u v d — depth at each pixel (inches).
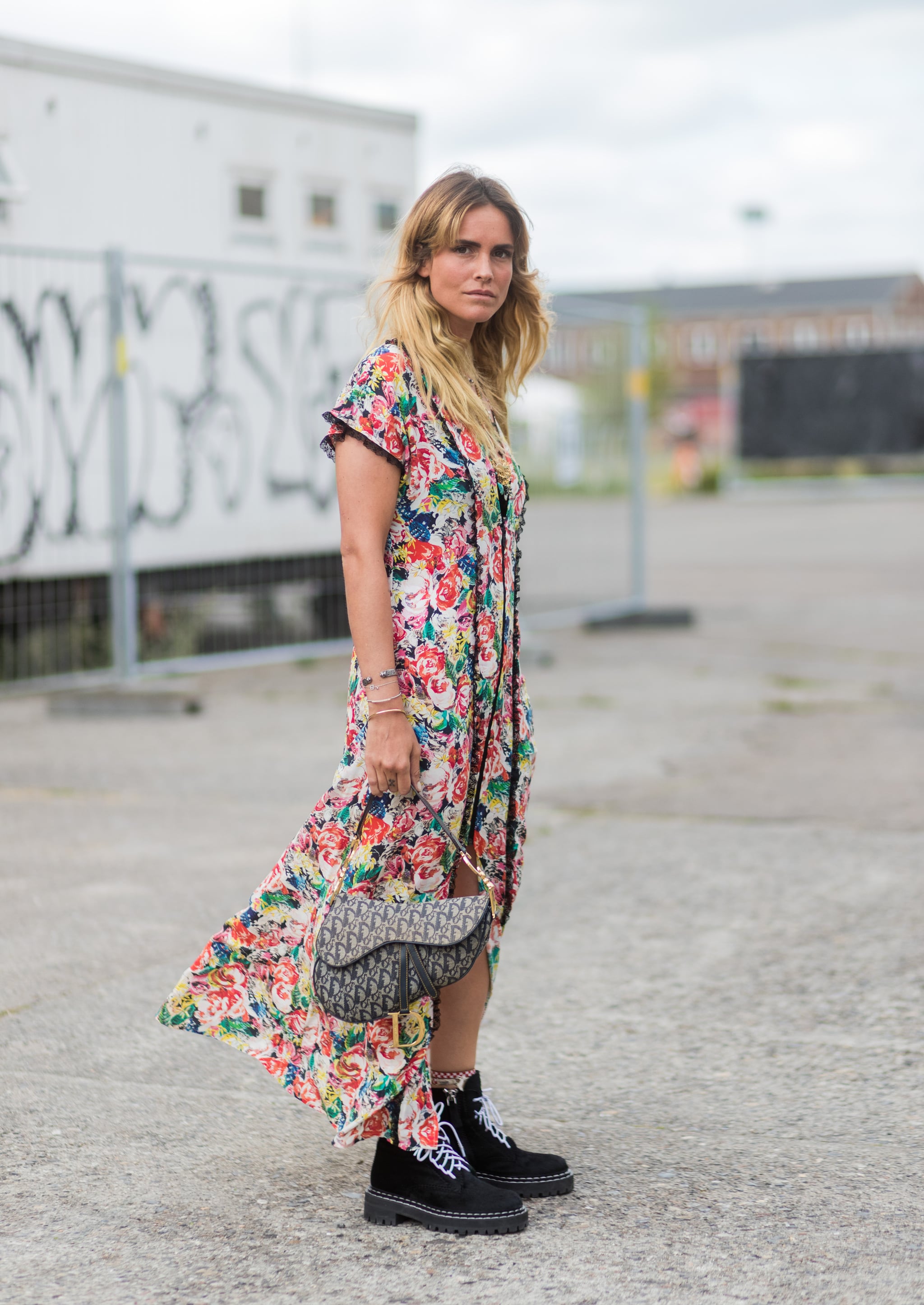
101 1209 103.2
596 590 458.6
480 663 100.0
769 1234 98.7
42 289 328.8
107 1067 129.1
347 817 99.9
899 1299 90.1
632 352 455.8
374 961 94.3
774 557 722.2
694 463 1524.4
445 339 100.0
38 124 339.9
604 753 266.8
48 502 330.0
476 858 104.5
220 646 365.4
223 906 174.4
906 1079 125.1
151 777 247.3
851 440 1438.2
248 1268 95.0
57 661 338.6
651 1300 90.3
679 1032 136.6
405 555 98.7
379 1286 92.6
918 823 213.2
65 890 181.2
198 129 375.2
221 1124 118.1
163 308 347.9
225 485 362.0
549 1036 136.0
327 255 411.8
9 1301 90.7
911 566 655.1
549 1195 104.3
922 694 331.6
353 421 96.3
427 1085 101.3
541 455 431.2
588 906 175.8
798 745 272.5
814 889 180.9
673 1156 111.3
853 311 2979.8
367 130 420.8
